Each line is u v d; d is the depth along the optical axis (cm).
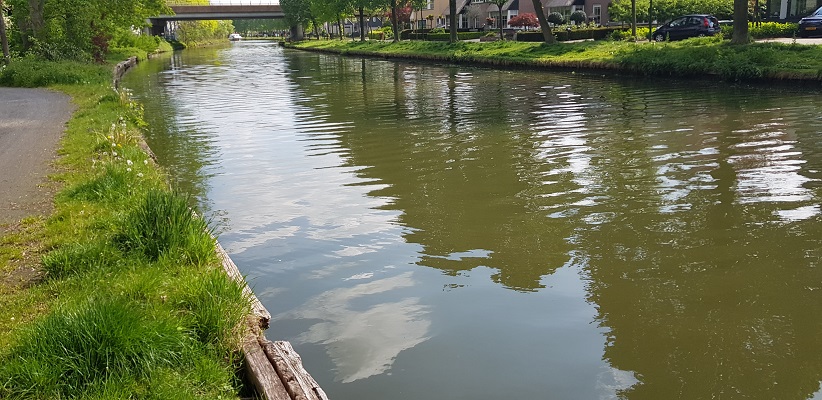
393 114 1630
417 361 436
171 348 371
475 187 873
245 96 2238
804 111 1385
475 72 2895
